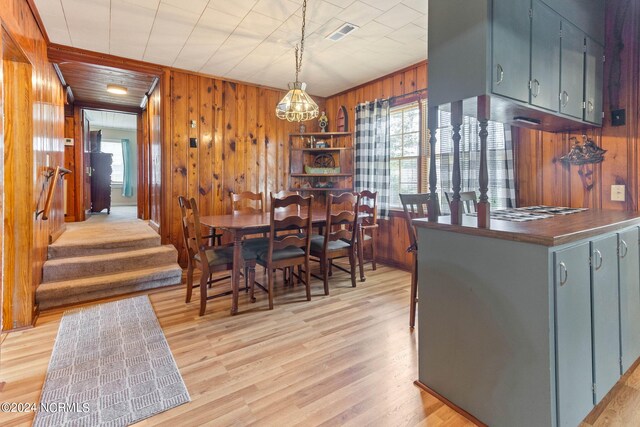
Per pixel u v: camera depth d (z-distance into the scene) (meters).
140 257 3.69
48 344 2.30
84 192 5.99
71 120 5.67
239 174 4.68
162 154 4.11
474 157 3.18
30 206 2.58
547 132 2.74
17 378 1.89
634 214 2.07
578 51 2.15
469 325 1.57
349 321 2.68
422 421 1.56
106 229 4.67
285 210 4.38
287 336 2.42
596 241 1.55
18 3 2.28
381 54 3.69
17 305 2.53
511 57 1.60
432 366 1.77
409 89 4.09
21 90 2.55
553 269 1.29
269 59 3.83
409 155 4.20
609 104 2.41
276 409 1.64
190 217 4.22
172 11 2.78
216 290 3.46
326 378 1.91
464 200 2.60
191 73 4.26
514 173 2.91
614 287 1.71
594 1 2.30
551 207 2.61
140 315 2.80
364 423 1.55
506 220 1.79
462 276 1.60
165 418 1.58
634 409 1.64
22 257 2.54
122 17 2.87
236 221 3.16
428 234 1.76
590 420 1.57
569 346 1.38
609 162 2.42
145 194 6.04
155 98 4.48
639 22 2.27
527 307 1.34
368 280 3.79
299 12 2.80
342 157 5.00
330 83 4.73
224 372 1.96
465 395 1.60
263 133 4.88
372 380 1.89
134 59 3.84
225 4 2.67
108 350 2.21
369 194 4.18
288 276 3.79
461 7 1.56
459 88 1.58
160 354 2.17
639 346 1.97
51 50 3.38
